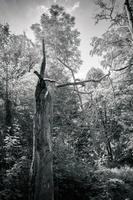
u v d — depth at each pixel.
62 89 13.19
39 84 7.97
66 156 10.05
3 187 6.99
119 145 18.09
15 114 12.08
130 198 8.52
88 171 9.69
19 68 15.28
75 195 7.88
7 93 12.59
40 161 6.87
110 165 15.55
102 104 12.73
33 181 6.69
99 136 13.77
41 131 7.25
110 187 8.80
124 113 14.42
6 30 16.67
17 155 9.20
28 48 19.03
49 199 6.58
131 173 12.02
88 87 11.68
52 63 19.09
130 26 12.35
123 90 12.13
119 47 13.73
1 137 9.92
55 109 13.37
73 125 13.22
